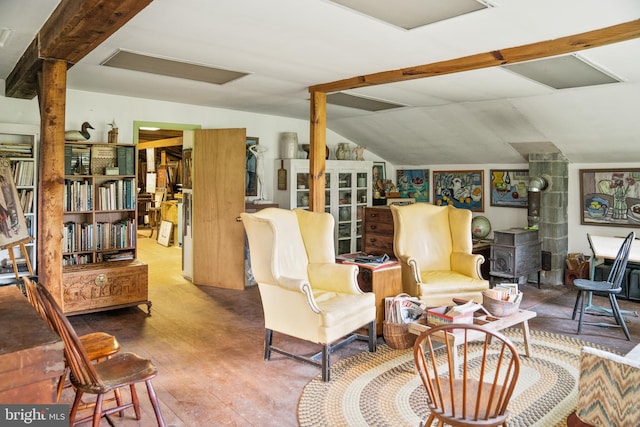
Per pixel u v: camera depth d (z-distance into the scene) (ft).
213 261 18.35
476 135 19.67
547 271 19.30
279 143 21.67
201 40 10.19
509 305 11.07
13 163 13.79
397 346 11.76
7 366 4.95
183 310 15.23
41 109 10.40
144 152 38.04
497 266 18.04
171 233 28.63
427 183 24.57
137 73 13.41
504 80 13.60
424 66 12.24
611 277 14.10
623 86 13.75
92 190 15.26
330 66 12.51
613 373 6.34
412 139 22.04
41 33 9.55
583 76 12.85
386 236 18.94
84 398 9.12
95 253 15.57
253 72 13.23
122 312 14.93
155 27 9.34
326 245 12.25
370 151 25.08
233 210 17.84
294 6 8.13
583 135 17.04
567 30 9.36
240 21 8.94
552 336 13.01
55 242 10.44
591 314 15.06
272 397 9.32
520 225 21.01
